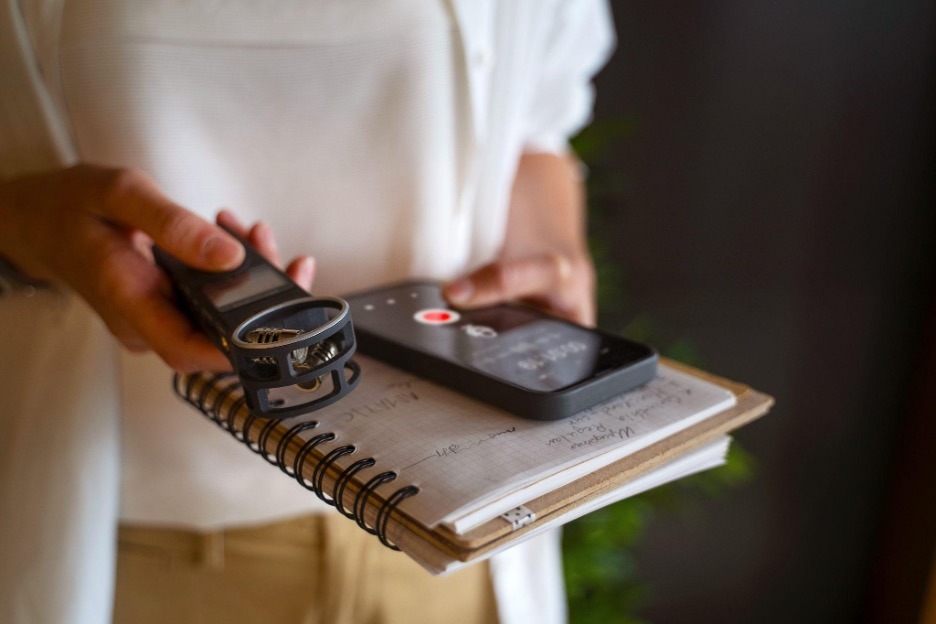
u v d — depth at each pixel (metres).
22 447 0.60
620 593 1.53
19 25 0.54
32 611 0.58
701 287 1.65
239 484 0.68
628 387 0.47
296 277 0.52
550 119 0.87
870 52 1.43
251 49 0.58
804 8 1.43
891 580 1.69
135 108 0.57
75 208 0.51
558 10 0.79
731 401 0.47
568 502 0.39
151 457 0.67
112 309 0.49
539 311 0.58
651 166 1.58
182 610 0.71
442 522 0.36
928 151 1.47
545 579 0.80
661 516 1.77
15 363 0.62
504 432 0.43
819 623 1.83
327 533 0.69
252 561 0.70
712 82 1.50
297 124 0.62
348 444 0.42
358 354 0.53
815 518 1.75
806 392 1.67
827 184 1.53
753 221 1.58
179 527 0.69
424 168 0.66
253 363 0.41
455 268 0.74
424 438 0.42
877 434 1.66
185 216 0.47
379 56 0.61
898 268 1.55
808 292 1.60
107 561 0.62
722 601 1.85
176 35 0.56
